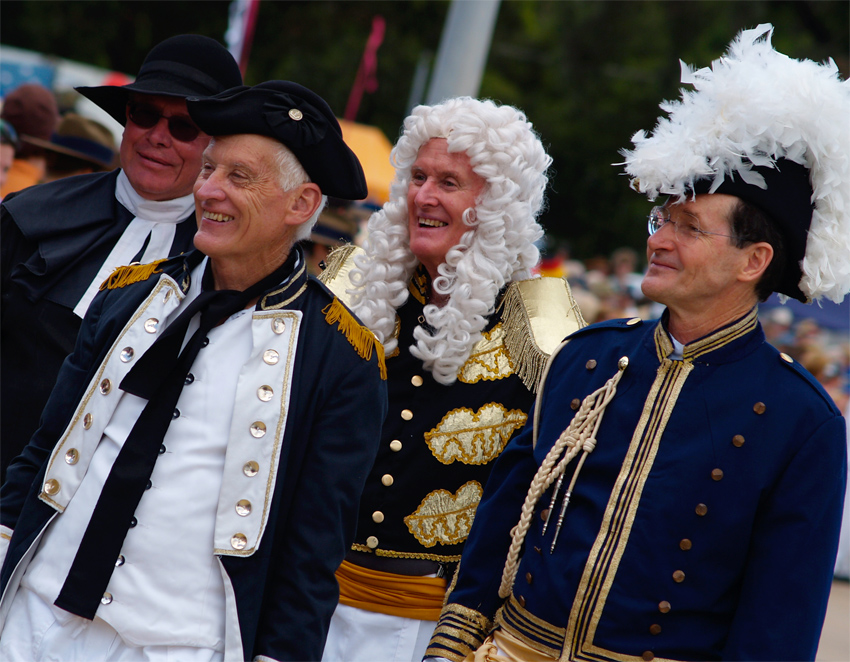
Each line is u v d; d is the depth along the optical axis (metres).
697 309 8.99
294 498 8.67
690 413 8.78
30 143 21.36
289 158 8.65
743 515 8.46
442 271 11.70
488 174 11.68
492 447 11.34
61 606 8.27
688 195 8.87
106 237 12.99
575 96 78.19
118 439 8.55
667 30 80.00
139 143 12.92
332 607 8.72
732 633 8.43
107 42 68.62
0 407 12.59
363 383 8.97
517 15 80.00
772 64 8.93
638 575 8.52
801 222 8.84
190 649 8.34
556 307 11.78
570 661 8.62
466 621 9.70
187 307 8.64
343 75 68.62
